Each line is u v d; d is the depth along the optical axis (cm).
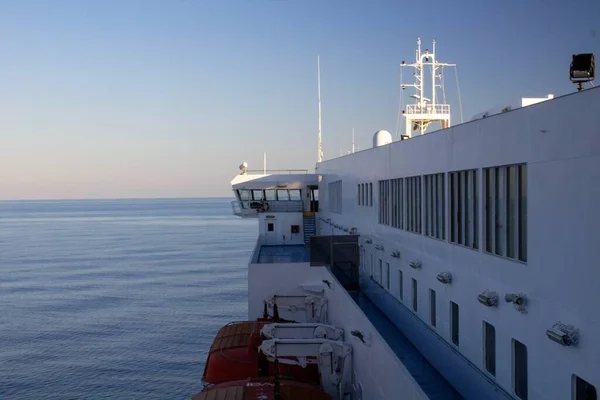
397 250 2138
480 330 1329
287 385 1806
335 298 2294
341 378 1847
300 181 4775
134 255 13150
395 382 1262
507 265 1167
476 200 1352
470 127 1364
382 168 2352
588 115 859
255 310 2706
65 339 5850
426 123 3503
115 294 8225
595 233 847
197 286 8775
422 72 3472
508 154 1151
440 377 1638
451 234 1530
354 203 2962
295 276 2711
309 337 2042
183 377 4703
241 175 4816
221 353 2314
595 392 880
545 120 992
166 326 6306
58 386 4538
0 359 5197
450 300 1543
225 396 1745
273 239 4450
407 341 2008
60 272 10556
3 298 8056
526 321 1083
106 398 4300
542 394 1024
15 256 13175
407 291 2005
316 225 4472
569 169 917
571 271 915
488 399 1277
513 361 1157
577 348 902
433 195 1694
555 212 964
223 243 16012
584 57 1116
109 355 5278
